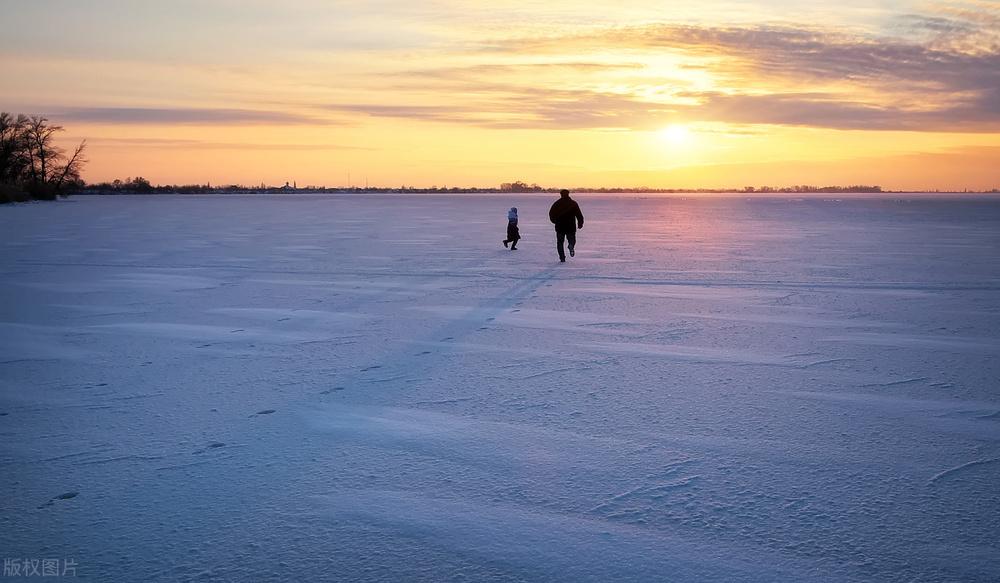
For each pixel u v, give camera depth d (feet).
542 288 43.65
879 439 16.62
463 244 81.10
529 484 14.17
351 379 22.35
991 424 17.69
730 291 42.01
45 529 12.41
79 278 49.32
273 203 363.97
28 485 14.30
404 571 10.94
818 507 13.05
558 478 14.46
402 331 30.22
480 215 183.21
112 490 14.02
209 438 16.96
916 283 45.47
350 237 94.17
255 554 11.48
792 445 16.25
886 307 36.09
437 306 36.94
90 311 35.70
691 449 16.03
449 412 18.86
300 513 12.94
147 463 15.42
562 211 60.13
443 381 22.00
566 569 10.98
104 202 361.71
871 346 26.84
